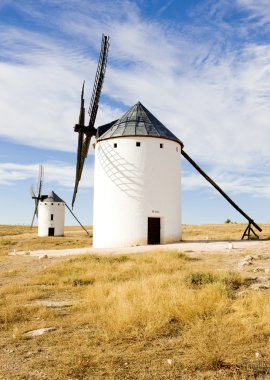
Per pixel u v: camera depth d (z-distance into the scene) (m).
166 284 11.42
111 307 9.09
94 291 11.02
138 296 9.64
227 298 9.29
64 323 8.37
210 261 17.38
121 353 6.38
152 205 29.00
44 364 5.98
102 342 6.97
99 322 8.24
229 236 41.66
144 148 29.31
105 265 16.97
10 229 106.12
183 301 8.77
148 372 5.56
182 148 33.16
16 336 7.44
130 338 7.11
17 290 12.53
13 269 18.27
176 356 6.12
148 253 20.19
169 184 29.88
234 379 5.16
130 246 28.08
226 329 7.20
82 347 6.74
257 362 5.73
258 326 7.29
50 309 9.66
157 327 7.44
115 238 28.84
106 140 30.05
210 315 8.19
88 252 23.47
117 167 29.28
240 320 7.55
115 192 29.20
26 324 8.41
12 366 5.98
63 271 16.36
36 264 20.16
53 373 5.62
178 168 31.12
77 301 10.69
